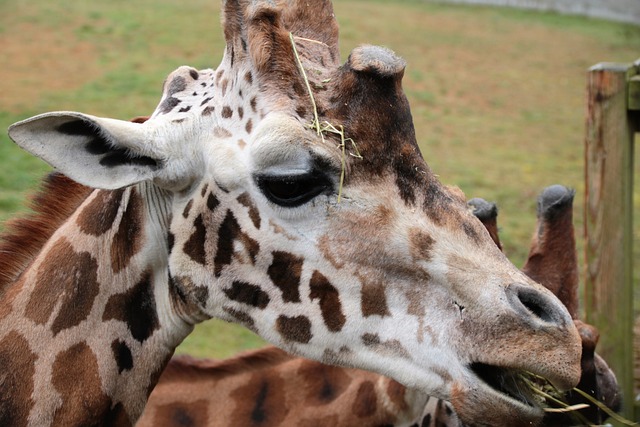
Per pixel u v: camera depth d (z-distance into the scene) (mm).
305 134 3781
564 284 5664
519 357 3613
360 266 3883
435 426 5188
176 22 22391
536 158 16094
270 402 5445
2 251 4336
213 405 5484
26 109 15445
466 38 24859
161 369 4344
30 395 4023
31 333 4094
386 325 3906
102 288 4172
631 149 7434
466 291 3762
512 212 13258
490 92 20203
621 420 4668
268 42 3887
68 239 4227
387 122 3859
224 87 4059
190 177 4074
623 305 7414
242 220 3975
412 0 29516
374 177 3852
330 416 5328
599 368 5527
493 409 3732
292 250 3930
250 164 3877
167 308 4258
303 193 3855
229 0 4027
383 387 5250
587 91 7414
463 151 16109
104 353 4145
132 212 4211
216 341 9336
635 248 12750
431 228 3844
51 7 22734
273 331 4043
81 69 18141
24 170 12656
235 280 4051
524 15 28984
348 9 26625
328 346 3984
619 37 26750
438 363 3811
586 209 7457
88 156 3928
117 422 4242
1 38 19828
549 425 4875
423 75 20812
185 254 4129
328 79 3945
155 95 16812
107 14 22516
